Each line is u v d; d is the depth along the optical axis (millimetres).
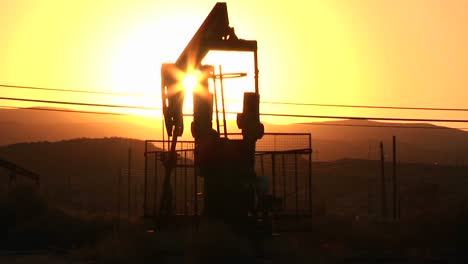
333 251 40938
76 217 56656
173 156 44062
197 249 35688
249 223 40312
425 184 143500
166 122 43750
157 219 44156
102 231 51562
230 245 35781
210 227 37469
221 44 41219
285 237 41750
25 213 57312
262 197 40719
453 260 39125
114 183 172125
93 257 40594
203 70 43156
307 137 47031
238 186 40812
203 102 42188
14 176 91312
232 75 43469
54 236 51062
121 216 60844
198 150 41656
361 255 40375
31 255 43969
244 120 41188
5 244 49688
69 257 41688
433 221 48156
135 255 38000
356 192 167875
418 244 45500
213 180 41000
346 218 58125
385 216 90875
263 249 37750
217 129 43062
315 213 75375
